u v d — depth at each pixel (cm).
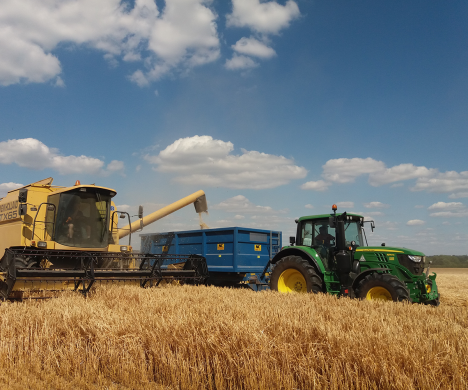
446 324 500
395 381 333
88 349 465
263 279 1160
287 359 376
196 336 420
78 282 816
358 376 352
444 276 3127
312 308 593
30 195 991
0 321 552
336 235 900
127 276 904
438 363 345
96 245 1008
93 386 397
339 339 391
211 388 382
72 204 980
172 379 398
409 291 781
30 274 767
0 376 408
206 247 1273
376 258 854
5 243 1018
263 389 360
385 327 442
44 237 970
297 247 974
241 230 1185
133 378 409
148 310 577
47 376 414
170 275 974
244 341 401
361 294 802
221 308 566
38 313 555
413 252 820
